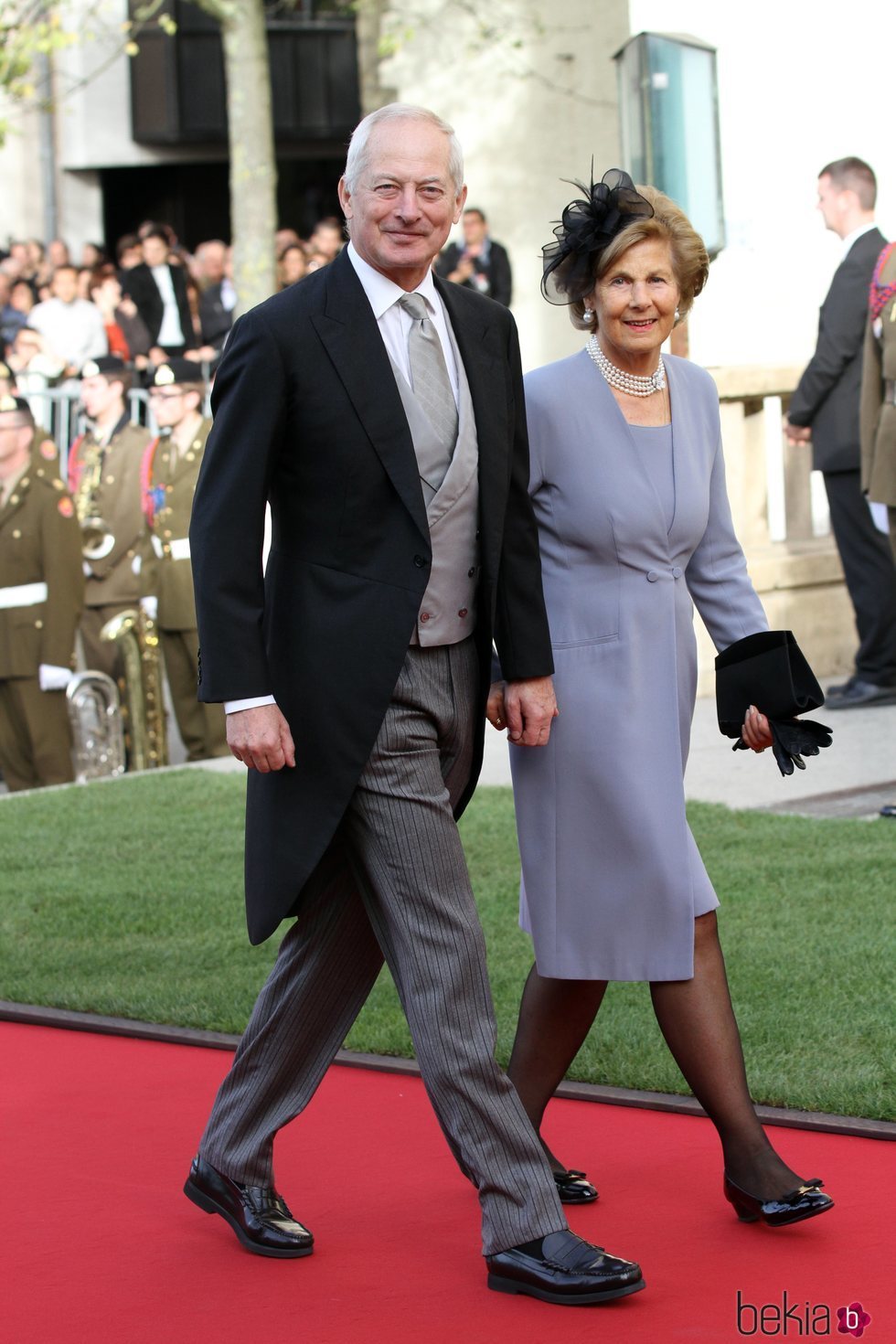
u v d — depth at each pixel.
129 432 14.05
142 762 13.60
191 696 13.69
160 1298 4.79
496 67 24.53
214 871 9.62
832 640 14.58
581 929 5.25
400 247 4.79
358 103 34.03
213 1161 5.17
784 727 5.25
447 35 24.88
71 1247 5.14
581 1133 5.90
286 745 4.79
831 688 13.47
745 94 17.80
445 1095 4.75
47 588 12.98
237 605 4.75
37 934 8.54
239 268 22.45
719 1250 4.96
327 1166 5.71
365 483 4.79
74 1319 4.68
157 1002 7.43
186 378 13.52
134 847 10.27
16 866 9.92
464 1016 4.76
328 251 23.72
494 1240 4.73
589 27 23.67
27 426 12.96
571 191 24.14
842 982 7.13
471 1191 5.48
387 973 7.70
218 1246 5.12
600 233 5.17
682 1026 5.16
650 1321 4.55
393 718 4.84
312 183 35.66
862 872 8.75
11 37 26.00
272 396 4.75
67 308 22.94
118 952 8.19
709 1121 5.98
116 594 13.98
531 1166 4.75
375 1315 4.64
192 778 12.33
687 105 14.50
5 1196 5.55
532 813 5.32
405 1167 5.69
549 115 24.19
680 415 5.36
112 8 33.06
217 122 33.59
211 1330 4.59
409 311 4.88
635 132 14.82
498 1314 4.62
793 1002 6.92
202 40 33.47
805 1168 5.50
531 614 5.11
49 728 13.05
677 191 14.58
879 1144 5.69
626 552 5.24
